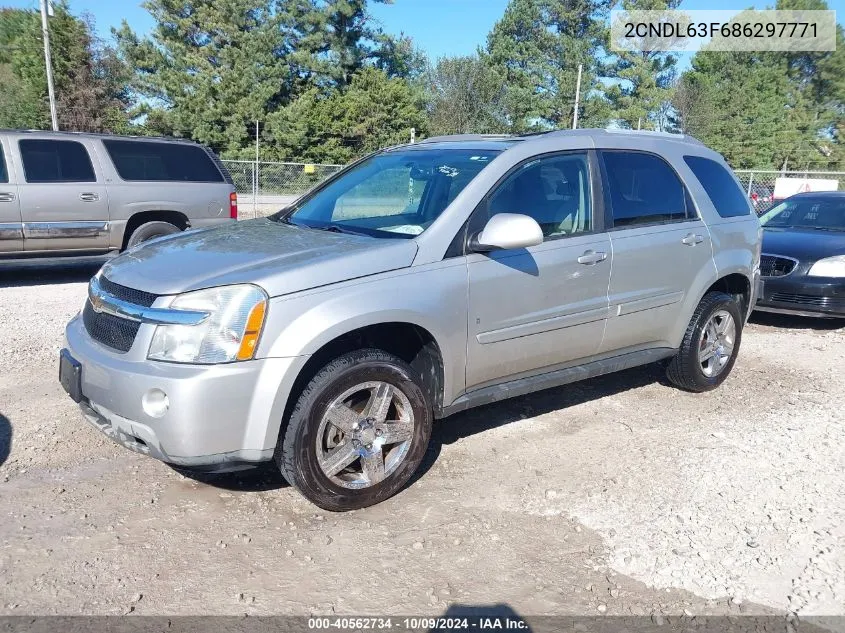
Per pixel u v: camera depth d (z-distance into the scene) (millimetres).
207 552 3377
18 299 8773
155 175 10016
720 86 53438
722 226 5496
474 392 4199
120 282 3680
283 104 48156
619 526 3643
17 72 47000
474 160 4395
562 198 4527
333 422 3584
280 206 23703
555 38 49156
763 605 3057
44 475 4086
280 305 3393
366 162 5203
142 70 48719
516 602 3061
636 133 5289
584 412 5223
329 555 3369
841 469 4297
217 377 3268
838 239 8453
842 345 7422
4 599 3008
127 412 3379
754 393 5750
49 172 9180
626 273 4758
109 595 3051
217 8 47688
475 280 3982
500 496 3945
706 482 4105
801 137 53219
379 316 3613
